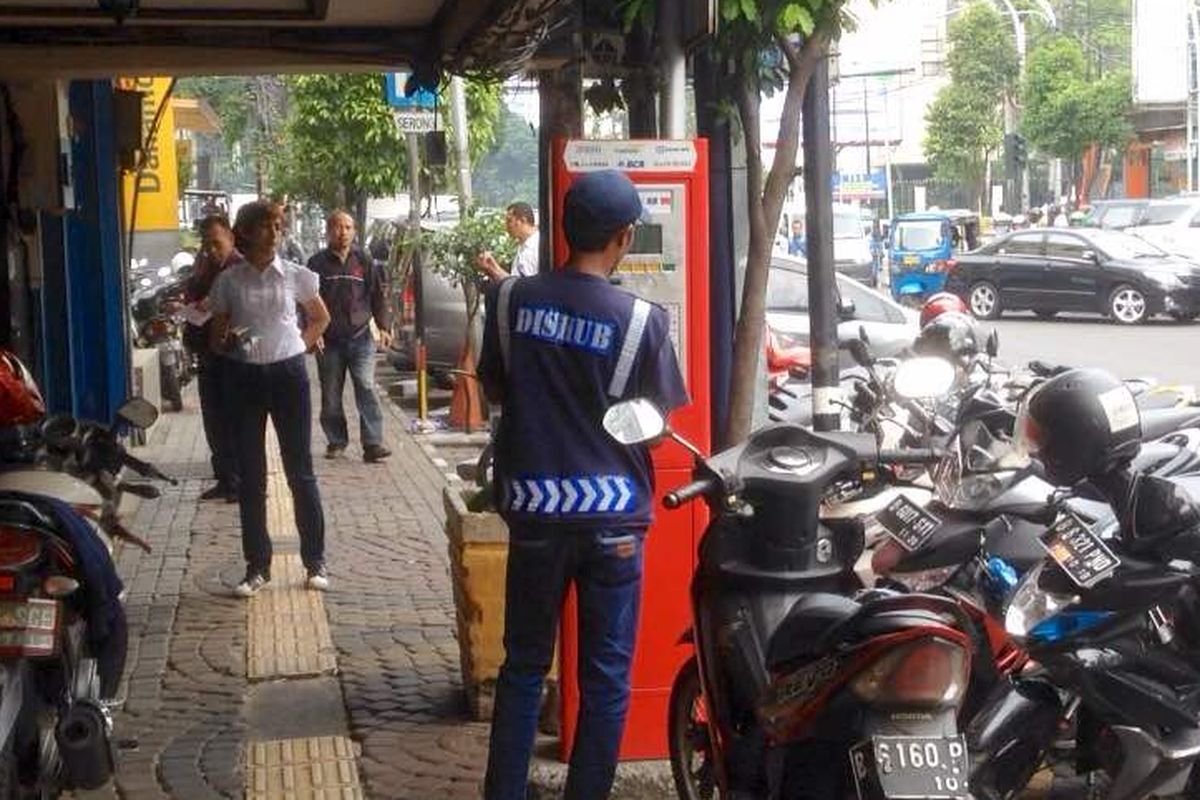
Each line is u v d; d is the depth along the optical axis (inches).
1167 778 209.5
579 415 210.1
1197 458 270.7
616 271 245.6
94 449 241.8
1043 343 1079.6
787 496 195.5
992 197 2324.1
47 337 519.2
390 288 832.9
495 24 271.6
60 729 216.8
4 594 208.8
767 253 269.6
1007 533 227.6
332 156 938.7
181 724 285.1
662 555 248.5
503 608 273.0
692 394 247.1
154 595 377.7
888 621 171.8
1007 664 216.4
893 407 340.5
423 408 652.1
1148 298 1202.0
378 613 358.3
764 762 200.7
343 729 280.8
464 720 282.7
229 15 333.1
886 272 1729.8
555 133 286.7
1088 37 2450.8
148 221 859.4
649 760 251.8
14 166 398.6
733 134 282.8
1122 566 208.4
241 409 366.0
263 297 362.9
